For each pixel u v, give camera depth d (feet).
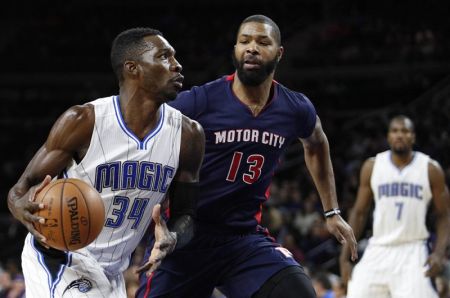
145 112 12.41
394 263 20.77
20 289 30.19
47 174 12.03
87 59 72.33
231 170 14.66
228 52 69.41
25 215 11.51
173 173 12.80
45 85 71.56
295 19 73.97
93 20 77.66
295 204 40.65
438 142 42.11
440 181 20.85
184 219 12.96
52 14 78.95
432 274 20.45
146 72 12.30
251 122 14.58
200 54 70.85
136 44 12.35
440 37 63.46
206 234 14.88
